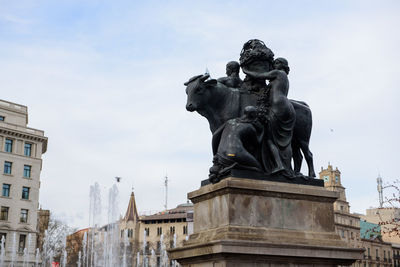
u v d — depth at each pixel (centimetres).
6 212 5509
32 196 5784
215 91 741
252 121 704
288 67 758
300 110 766
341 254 663
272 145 709
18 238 5538
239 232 629
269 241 631
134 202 9475
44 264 5912
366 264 6794
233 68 781
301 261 644
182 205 9600
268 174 687
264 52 748
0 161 5566
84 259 6631
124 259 6900
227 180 643
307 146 767
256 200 657
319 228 692
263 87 745
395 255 7431
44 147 6212
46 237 6188
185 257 672
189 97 732
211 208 675
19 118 6041
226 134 695
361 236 6862
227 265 597
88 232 7644
